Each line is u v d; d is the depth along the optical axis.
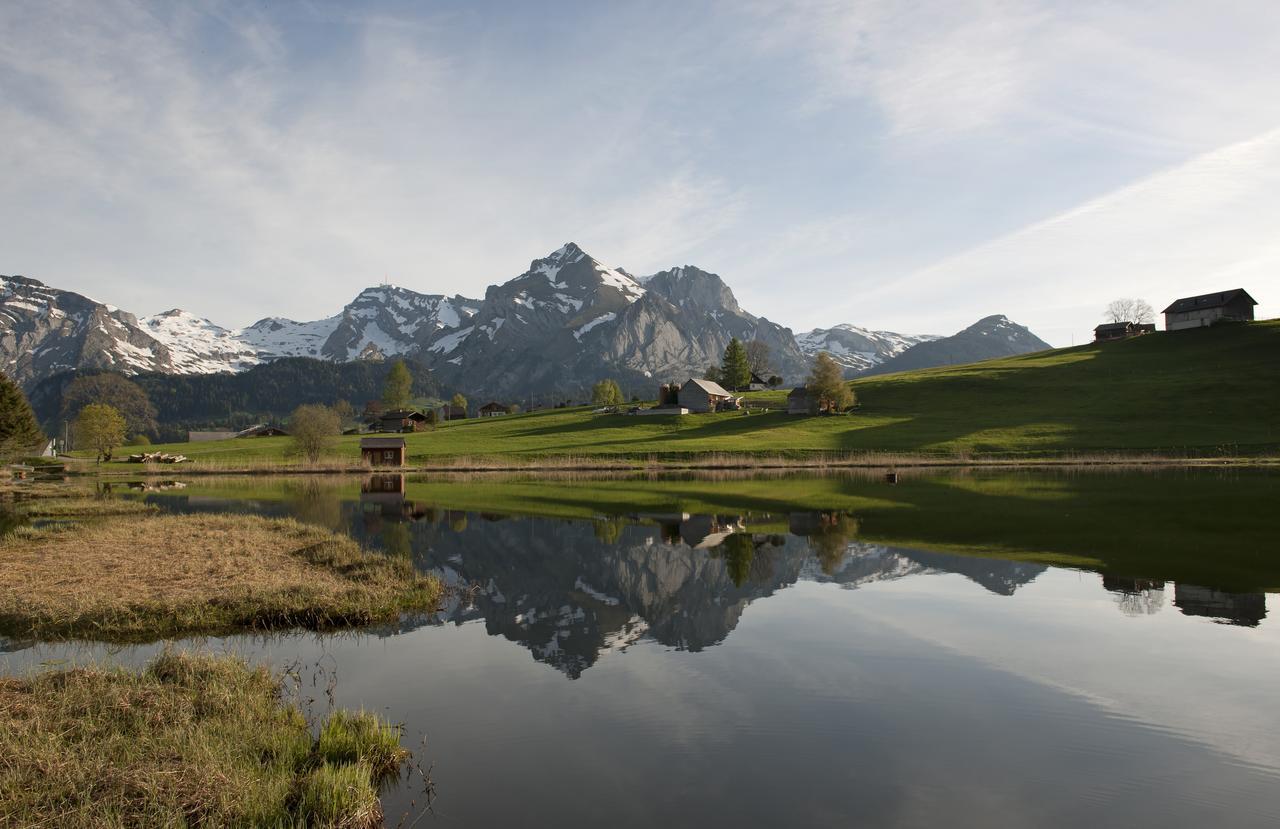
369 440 106.50
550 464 101.56
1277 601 21.75
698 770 11.49
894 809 10.24
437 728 13.14
